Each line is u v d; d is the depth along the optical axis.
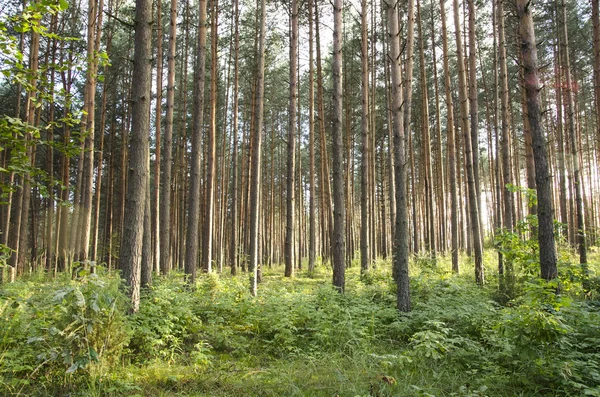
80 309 4.61
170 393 4.77
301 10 19.25
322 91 23.72
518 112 24.73
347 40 24.17
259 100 12.38
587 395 4.41
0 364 4.46
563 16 13.60
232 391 4.90
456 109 25.19
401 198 8.73
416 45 20.88
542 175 7.31
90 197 15.21
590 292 9.26
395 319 8.14
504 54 13.67
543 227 7.27
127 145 23.77
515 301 7.77
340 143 11.03
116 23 18.69
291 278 17.28
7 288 8.01
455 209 16.12
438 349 6.43
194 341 6.75
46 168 20.86
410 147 23.48
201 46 13.70
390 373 5.53
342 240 10.90
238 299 9.28
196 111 13.56
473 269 16.92
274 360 6.30
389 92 18.81
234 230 20.84
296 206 38.09
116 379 4.84
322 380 5.21
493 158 25.64
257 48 21.02
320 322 7.54
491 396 4.77
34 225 23.09
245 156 28.06
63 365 4.63
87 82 14.41
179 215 27.61
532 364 4.90
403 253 8.69
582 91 22.70
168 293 7.99
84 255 14.98
